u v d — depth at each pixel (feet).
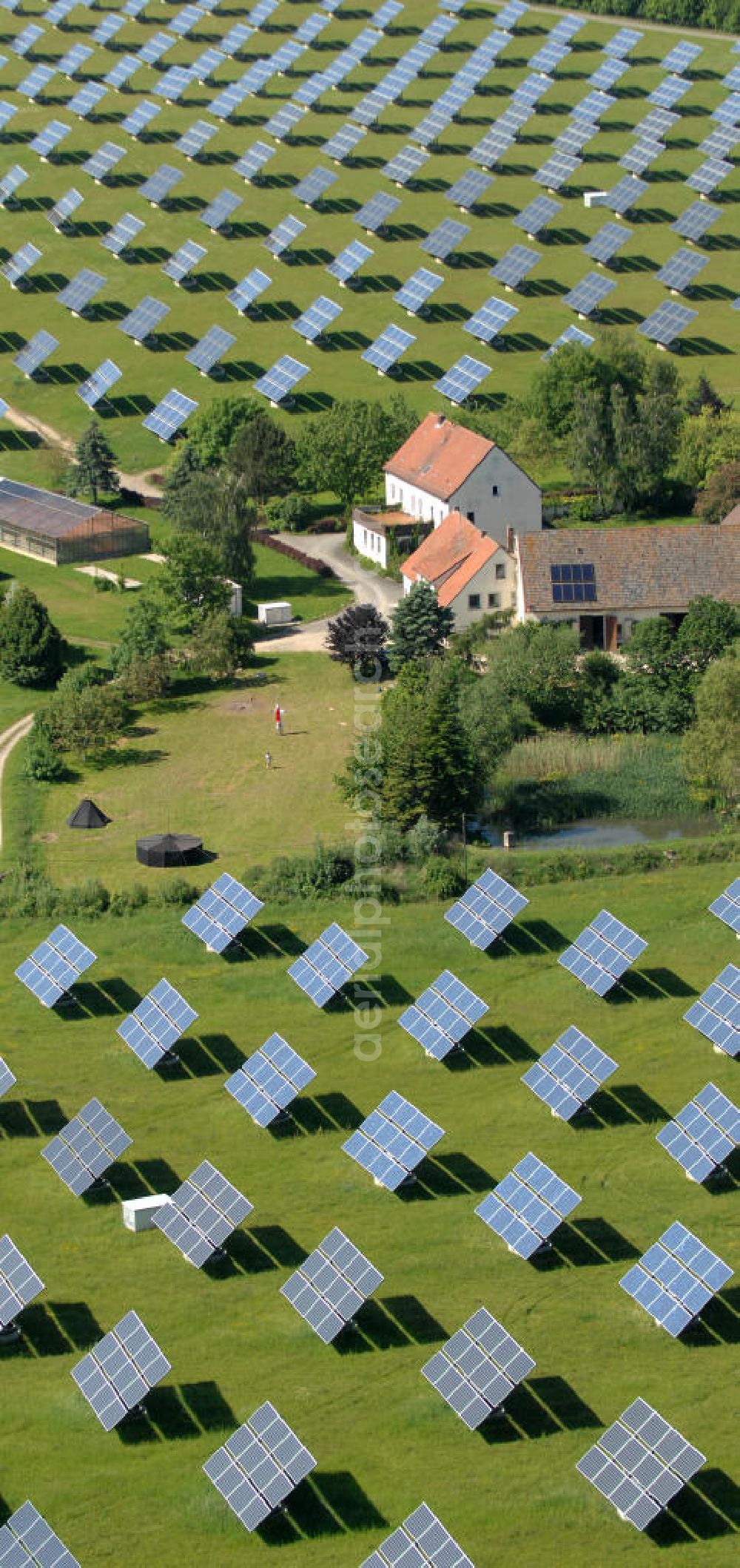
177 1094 319.06
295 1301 274.16
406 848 367.25
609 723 424.87
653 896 354.95
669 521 562.25
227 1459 251.19
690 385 634.43
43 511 561.84
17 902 362.94
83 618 508.53
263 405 642.22
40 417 653.71
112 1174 303.68
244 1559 244.22
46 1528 243.19
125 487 604.49
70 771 425.28
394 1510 248.73
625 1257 283.38
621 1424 250.98
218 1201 288.10
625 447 562.25
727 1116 295.89
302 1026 330.95
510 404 606.14
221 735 438.40
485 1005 322.34
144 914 357.82
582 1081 307.17
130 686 454.40
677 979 335.26
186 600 485.56
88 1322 278.26
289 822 394.32
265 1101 309.83
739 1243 284.00
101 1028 334.03
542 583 469.16
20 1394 267.80
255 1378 268.00
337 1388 265.95
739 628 446.60
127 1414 260.21
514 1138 305.53
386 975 339.98
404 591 519.60
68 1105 317.83
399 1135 298.15
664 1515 247.70
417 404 639.35
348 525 567.59
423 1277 281.74
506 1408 261.44
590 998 332.39
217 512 515.91
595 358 599.98
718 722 390.63
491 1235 288.10
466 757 380.99
